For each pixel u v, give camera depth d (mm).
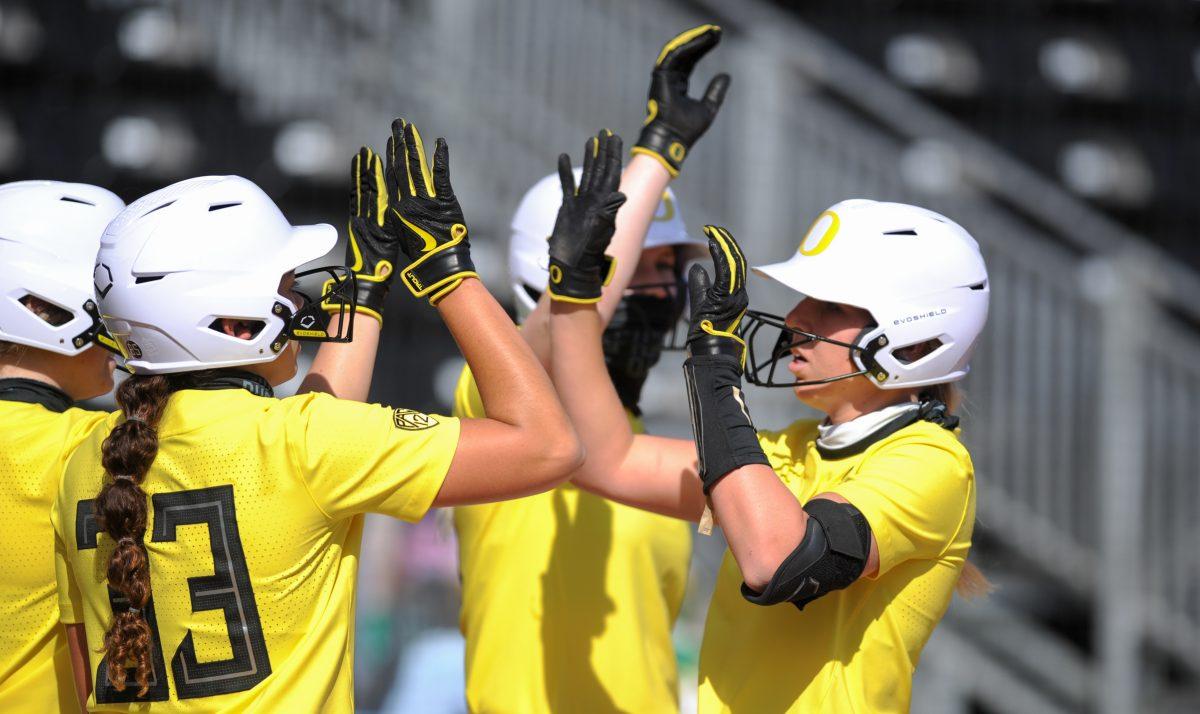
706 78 21703
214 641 7289
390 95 24625
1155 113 34500
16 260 8555
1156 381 21391
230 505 7270
